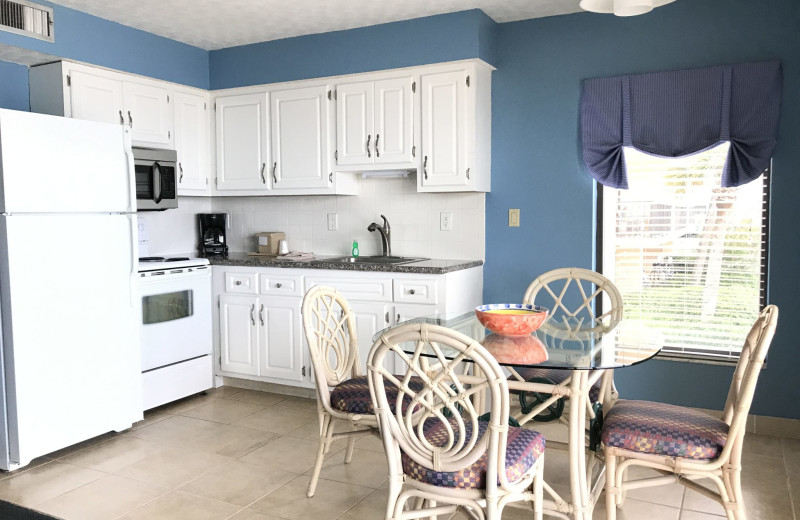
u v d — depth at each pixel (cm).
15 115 296
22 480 297
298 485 290
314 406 411
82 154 326
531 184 402
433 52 389
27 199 302
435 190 397
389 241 443
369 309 394
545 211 399
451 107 389
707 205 365
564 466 307
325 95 427
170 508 268
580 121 387
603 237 393
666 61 363
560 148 393
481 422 224
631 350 226
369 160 415
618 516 258
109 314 343
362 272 394
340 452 330
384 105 408
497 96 408
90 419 335
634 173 383
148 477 300
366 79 412
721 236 363
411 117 400
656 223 379
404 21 396
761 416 350
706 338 369
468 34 378
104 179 338
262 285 427
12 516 127
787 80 336
